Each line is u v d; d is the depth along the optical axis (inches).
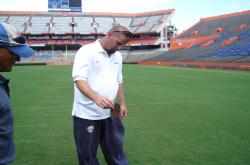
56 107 426.3
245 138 258.2
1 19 2608.3
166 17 2588.6
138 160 206.2
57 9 2731.3
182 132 279.0
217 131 281.9
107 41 141.8
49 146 240.7
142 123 316.8
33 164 201.2
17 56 89.5
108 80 144.6
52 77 1009.5
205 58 1733.5
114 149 154.7
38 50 2610.7
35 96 540.7
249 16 2068.2
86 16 2751.0
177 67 1696.6
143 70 1416.1
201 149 228.7
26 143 248.8
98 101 129.3
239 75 1037.2
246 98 500.4
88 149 149.3
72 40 2608.3
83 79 136.5
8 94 90.0
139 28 2650.1
